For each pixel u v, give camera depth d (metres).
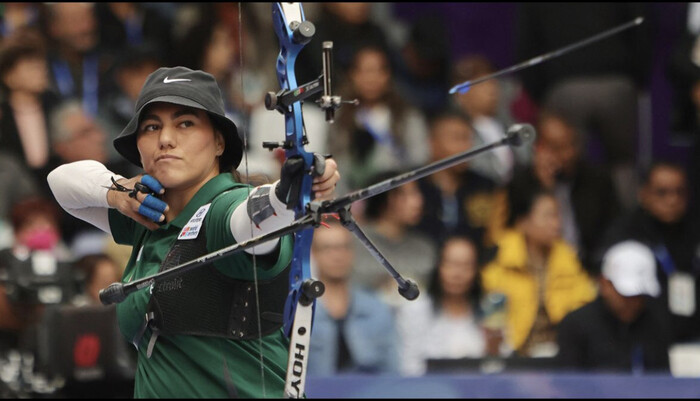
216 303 9.54
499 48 27.59
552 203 22.17
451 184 23.80
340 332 19.89
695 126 25.84
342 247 20.05
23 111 22.44
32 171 22.23
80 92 23.30
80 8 23.66
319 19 25.00
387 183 8.46
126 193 10.09
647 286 20.22
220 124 10.07
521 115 25.92
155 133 9.88
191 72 9.98
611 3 26.30
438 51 26.20
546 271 21.92
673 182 23.38
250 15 24.02
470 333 21.20
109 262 19.31
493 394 16.81
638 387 16.66
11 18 23.89
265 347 9.68
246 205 9.17
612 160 25.70
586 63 26.20
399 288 9.45
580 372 19.14
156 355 9.70
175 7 24.23
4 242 20.84
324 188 9.15
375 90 24.33
